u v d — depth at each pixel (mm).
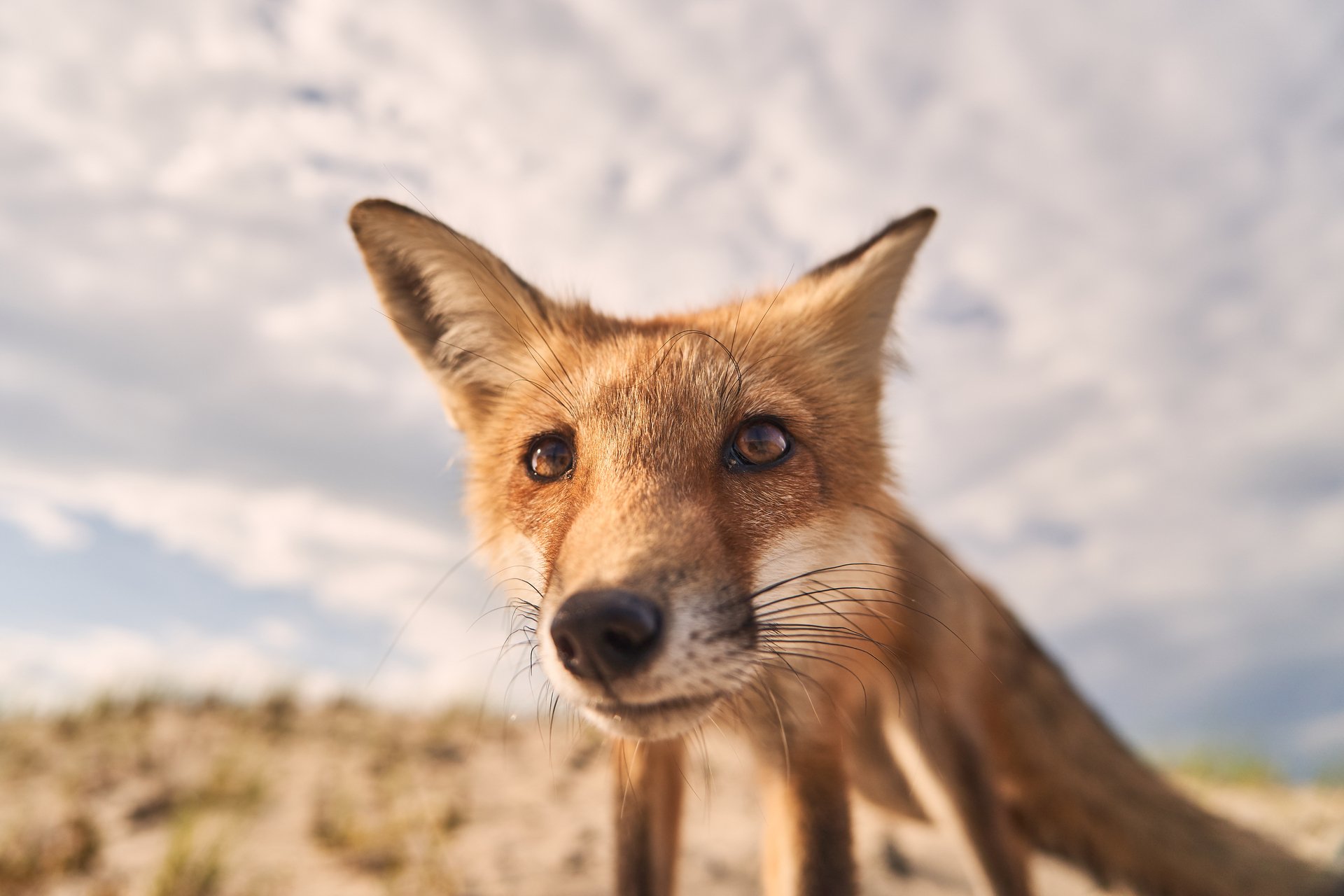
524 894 290
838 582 197
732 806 430
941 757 251
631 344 206
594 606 133
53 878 306
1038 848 304
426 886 293
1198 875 295
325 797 409
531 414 206
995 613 303
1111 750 311
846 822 202
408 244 220
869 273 218
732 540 167
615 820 217
